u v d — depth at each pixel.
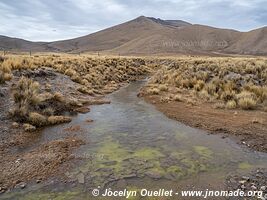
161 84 23.81
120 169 7.47
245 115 13.05
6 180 6.93
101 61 35.22
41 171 7.41
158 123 12.12
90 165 7.76
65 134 10.64
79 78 21.72
